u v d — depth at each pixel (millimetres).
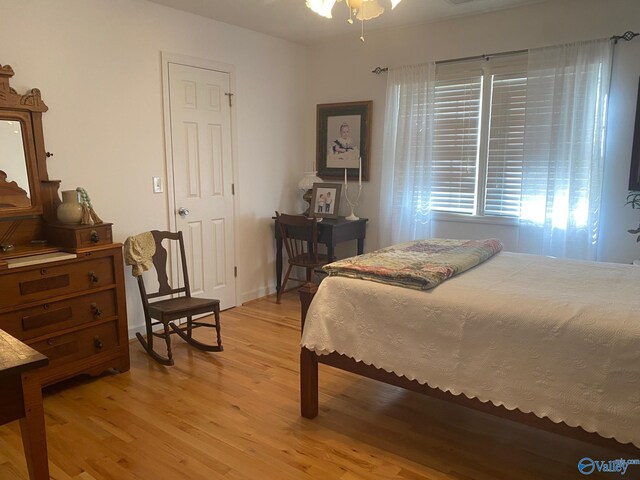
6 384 1268
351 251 4672
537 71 3422
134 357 3129
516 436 2229
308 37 4355
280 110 4484
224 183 4000
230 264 4141
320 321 2213
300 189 4805
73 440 2174
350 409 2467
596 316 1651
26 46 2709
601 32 3227
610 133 3264
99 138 3100
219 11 3553
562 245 3432
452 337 1883
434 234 4105
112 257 2771
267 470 1968
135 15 3223
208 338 3469
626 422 1544
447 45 3850
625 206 3268
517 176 3686
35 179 2754
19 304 2387
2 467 1981
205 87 3746
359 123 4426
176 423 2324
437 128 3994
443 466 2004
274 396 2604
